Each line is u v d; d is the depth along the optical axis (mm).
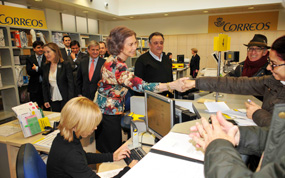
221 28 8344
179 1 6938
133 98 1943
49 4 5430
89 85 2938
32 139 1690
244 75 2316
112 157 1369
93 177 1096
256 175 372
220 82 1354
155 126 1477
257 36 2176
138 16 8008
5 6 3785
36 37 4176
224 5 6461
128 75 1540
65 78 2947
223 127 632
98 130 1901
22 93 4070
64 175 1099
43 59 3586
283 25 7441
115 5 7293
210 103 1633
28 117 1749
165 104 1289
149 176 748
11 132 1821
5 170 1827
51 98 3006
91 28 8664
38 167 1082
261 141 672
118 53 1537
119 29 1481
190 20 8766
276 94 1087
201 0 6691
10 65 3473
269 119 1013
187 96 1967
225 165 428
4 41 3393
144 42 8398
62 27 6742
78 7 5844
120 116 1820
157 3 7156
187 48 9078
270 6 6566
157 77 2492
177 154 889
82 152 1154
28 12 4191
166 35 9258
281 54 831
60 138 1138
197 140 583
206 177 454
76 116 1081
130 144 1499
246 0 6199
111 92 1688
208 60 8828
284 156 393
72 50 4102
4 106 3740
